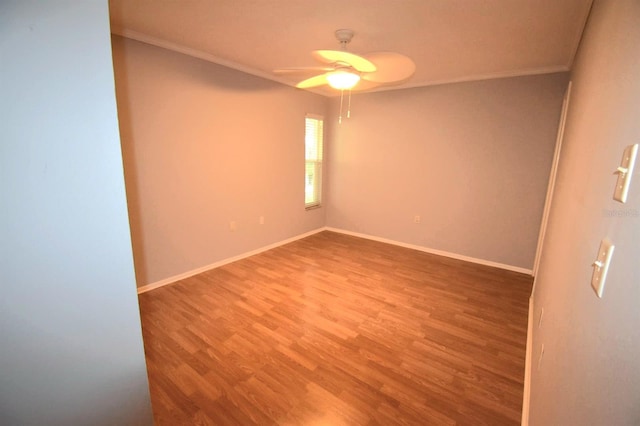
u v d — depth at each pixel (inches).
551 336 48.9
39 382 28.0
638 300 18.2
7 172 24.2
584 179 42.3
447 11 75.3
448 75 136.0
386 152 171.0
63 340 28.8
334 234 195.2
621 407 18.5
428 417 60.4
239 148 138.6
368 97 172.1
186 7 77.3
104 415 32.6
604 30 41.8
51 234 26.8
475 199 146.3
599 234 30.1
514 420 59.9
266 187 155.9
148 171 107.9
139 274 110.0
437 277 129.6
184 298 107.1
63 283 28.1
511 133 133.0
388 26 85.4
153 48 103.0
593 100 43.5
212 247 133.9
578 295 34.9
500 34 88.7
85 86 27.3
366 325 92.0
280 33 93.4
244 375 70.9
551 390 40.5
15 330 26.0
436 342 84.2
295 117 165.8
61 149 26.5
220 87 126.0
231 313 97.7
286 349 80.3
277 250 162.2
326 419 59.9
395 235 175.5
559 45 95.3
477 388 67.9
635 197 21.0
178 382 68.5
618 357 20.4
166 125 110.5
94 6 26.9
